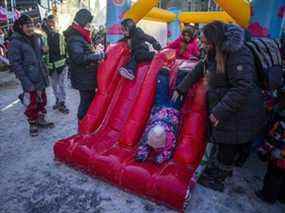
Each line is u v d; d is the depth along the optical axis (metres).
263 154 2.70
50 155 3.65
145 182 2.76
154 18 7.48
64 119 4.94
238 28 2.43
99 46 4.21
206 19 7.18
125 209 2.70
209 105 2.71
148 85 3.44
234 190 3.00
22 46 3.84
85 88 3.88
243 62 2.38
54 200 2.82
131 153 3.16
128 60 3.82
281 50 2.77
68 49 3.72
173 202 2.62
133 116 3.34
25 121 4.86
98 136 3.48
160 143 2.88
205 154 3.15
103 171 3.01
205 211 2.69
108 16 5.52
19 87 7.31
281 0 3.70
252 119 2.55
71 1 12.95
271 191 2.74
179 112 3.27
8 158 3.58
